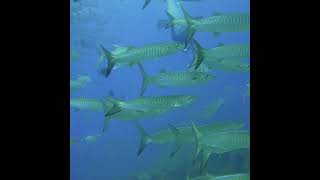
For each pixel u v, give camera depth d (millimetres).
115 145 27328
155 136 6000
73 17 18625
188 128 5816
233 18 4805
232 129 5816
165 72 5766
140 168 15648
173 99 5375
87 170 23938
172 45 5527
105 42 26172
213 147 4930
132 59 5566
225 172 10359
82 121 52219
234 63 5516
